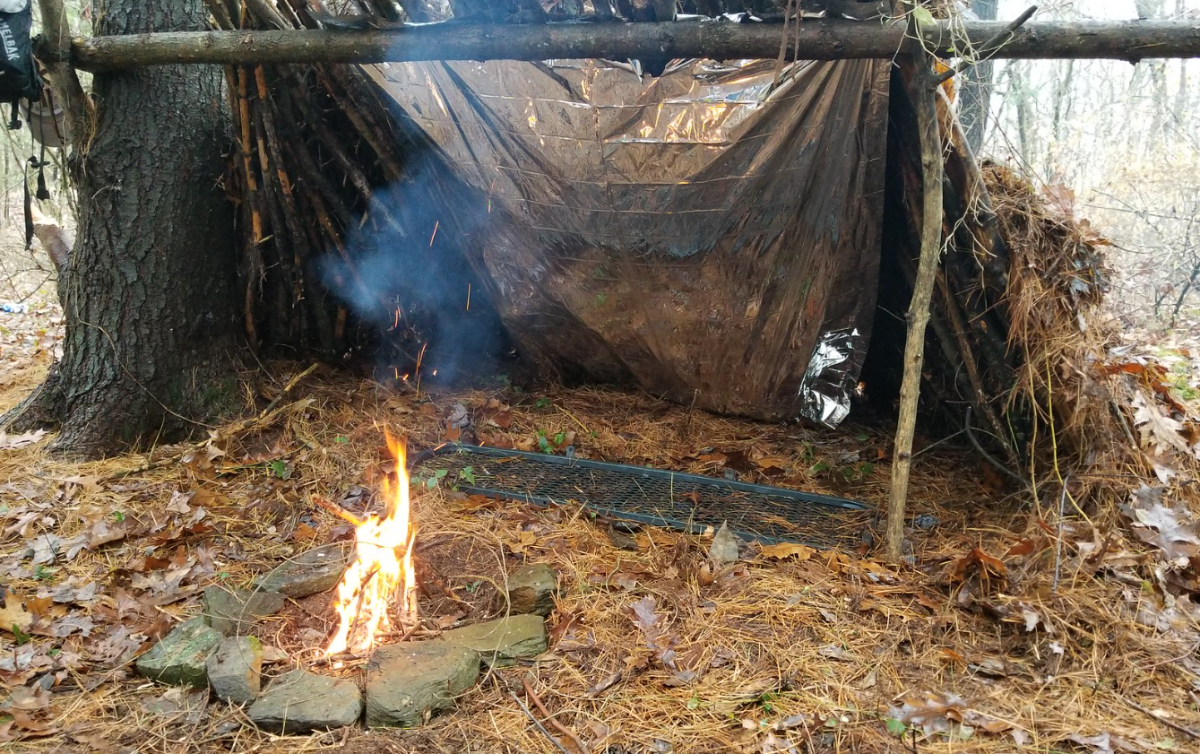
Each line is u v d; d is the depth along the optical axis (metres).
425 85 4.04
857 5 3.00
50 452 4.12
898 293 4.27
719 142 3.79
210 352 4.52
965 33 2.87
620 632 2.77
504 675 2.57
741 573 3.10
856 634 2.74
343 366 5.16
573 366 5.23
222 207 4.54
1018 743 2.25
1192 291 7.16
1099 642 2.61
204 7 4.35
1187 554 2.88
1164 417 3.36
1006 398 3.64
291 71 4.31
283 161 4.47
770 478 4.07
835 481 3.97
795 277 4.09
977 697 2.44
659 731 2.32
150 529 3.47
